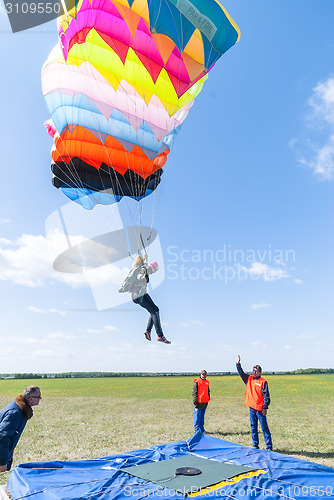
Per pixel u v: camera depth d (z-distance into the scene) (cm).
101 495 392
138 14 522
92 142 744
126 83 673
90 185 793
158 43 546
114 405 1444
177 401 1598
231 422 1034
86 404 1480
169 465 503
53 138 760
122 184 817
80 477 455
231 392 2000
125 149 745
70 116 691
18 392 2042
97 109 696
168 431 909
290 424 978
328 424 977
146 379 3625
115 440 820
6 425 389
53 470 479
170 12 505
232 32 565
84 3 500
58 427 975
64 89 665
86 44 596
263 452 567
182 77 595
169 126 733
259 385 735
